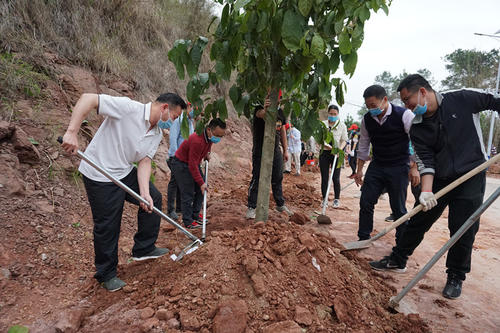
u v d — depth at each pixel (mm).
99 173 2424
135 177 2760
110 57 6309
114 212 2477
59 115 4496
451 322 2463
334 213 5445
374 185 3660
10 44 4727
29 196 3285
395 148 3465
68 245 3000
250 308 2127
